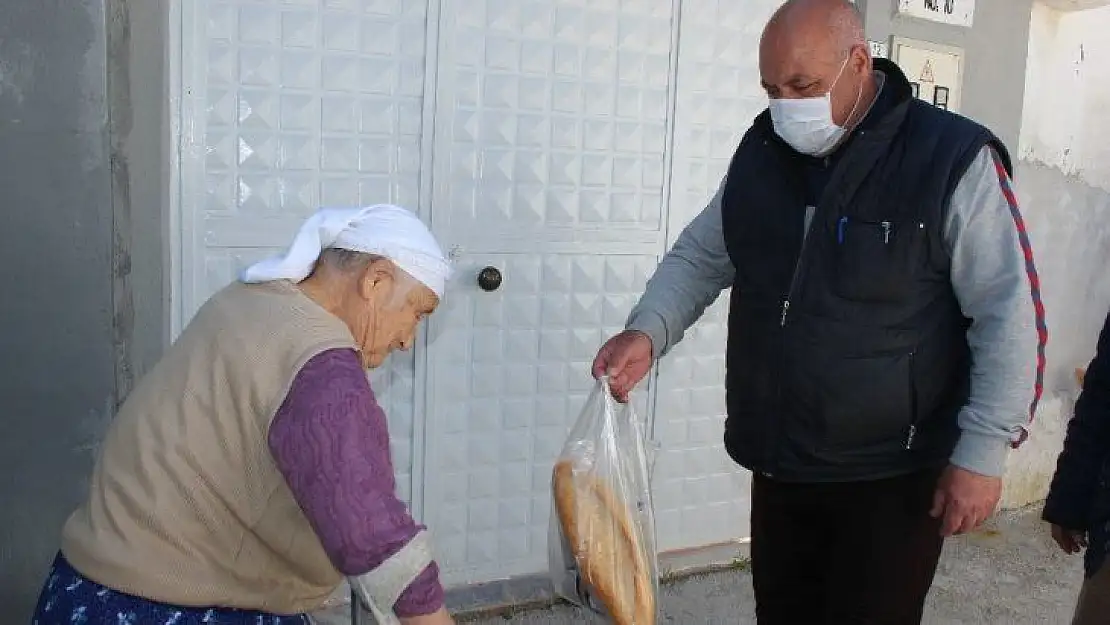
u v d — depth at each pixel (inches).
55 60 89.2
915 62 144.9
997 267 73.4
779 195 82.8
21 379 92.1
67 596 53.4
